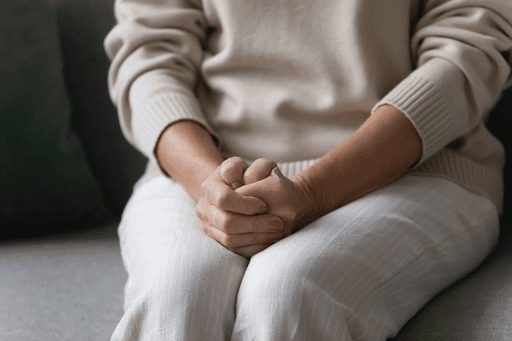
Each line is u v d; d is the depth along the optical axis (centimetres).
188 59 175
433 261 144
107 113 207
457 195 155
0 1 191
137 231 148
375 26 160
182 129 160
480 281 150
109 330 147
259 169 140
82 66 207
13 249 188
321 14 163
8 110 188
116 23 206
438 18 164
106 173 209
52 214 196
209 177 142
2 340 143
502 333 128
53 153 193
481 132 168
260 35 166
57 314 153
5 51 189
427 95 151
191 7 181
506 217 187
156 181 167
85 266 176
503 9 159
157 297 124
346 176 144
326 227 134
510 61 165
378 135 149
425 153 152
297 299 121
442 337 132
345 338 124
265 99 165
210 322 124
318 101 162
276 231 136
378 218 138
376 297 132
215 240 138
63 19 207
